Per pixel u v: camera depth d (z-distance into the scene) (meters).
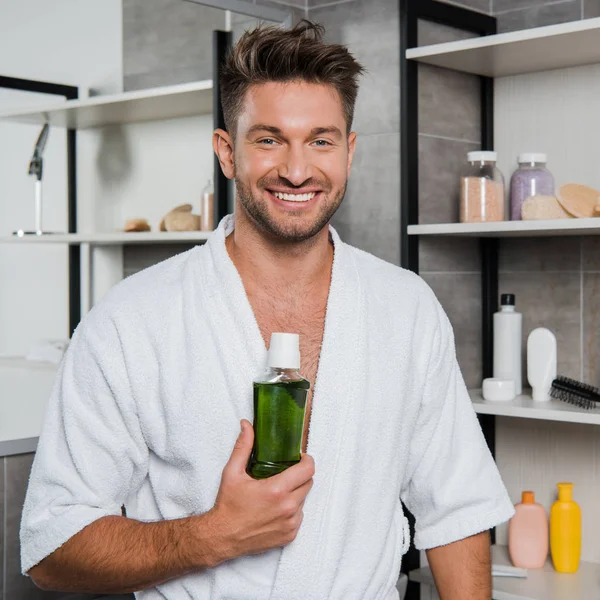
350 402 1.21
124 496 1.23
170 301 1.21
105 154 2.05
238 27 2.23
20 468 1.94
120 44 2.06
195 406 1.18
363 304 1.25
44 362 1.97
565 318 2.38
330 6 2.39
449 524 1.33
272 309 1.22
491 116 2.47
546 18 2.35
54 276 1.98
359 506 1.23
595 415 2.00
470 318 2.46
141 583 1.13
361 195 2.35
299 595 1.17
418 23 2.28
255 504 1.04
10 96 1.91
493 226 2.11
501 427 2.48
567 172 2.35
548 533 2.38
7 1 1.90
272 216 1.11
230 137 1.16
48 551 1.15
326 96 1.09
